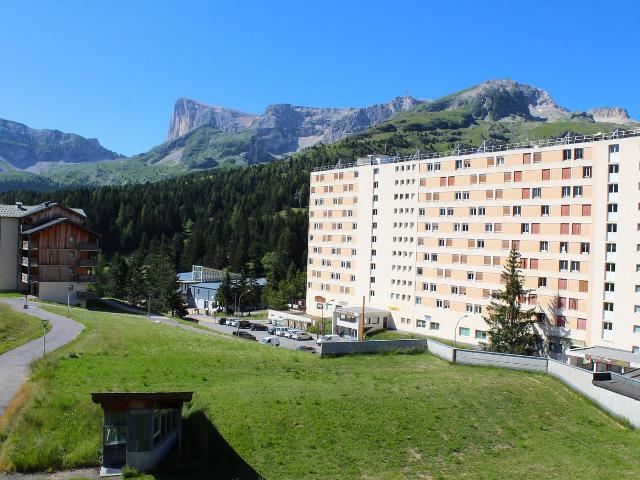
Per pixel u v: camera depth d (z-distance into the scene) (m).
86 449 31.77
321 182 137.38
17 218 109.38
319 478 32.81
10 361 49.28
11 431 33.09
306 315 139.62
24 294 103.75
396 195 118.31
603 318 84.69
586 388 52.00
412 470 35.22
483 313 101.44
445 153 113.88
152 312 121.75
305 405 41.34
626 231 82.19
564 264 89.88
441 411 44.00
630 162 81.94
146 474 30.19
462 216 105.12
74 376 43.91
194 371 49.53
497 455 38.81
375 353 65.56
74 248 106.31
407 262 115.56
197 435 35.06
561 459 38.94
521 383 53.38
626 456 40.47
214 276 181.75
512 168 97.31
